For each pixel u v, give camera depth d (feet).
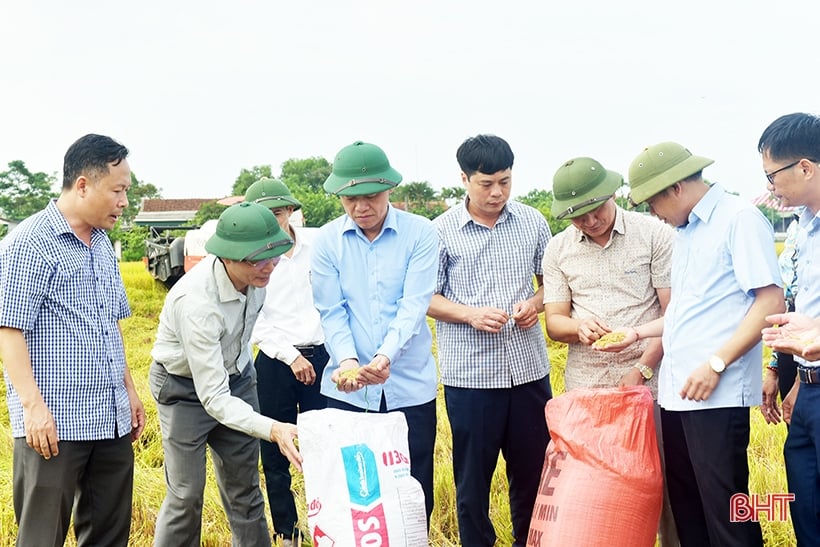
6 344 11.23
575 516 11.50
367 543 10.61
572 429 11.96
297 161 192.24
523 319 13.75
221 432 13.58
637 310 13.17
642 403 11.90
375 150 12.79
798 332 10.26
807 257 11.23
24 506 11.76
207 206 122.93
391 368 13.32
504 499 16.84
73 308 11.76
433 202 112.98
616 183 12.56
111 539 12.82
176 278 62.95
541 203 84.94
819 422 10.95
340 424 11.09
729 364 11.09
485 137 13.56
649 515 11.64
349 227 13.39
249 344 13.96
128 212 199.62
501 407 14.19
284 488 15.94
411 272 13.23
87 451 12.07
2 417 27.55
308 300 16.44
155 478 19.38
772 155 11.11
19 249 11.27
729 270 11.35
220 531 16.48
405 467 11.24
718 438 11.39
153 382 13.53
